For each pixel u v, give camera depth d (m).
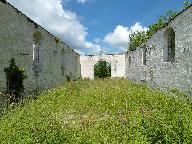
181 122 5.58
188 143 4.90
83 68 36.75
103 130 6.67
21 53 12.75
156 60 15.57
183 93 11.23
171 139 4.99
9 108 9.73
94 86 17.81
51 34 18.47
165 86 13.80
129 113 8.53
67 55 25.03
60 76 21.75
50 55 18.33
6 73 11.15
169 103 9.84
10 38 11.55
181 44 11.45
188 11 10.53
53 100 11.94
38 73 15.91
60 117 8.65
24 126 6.95
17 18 12.27
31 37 14.16
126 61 29.44
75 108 10.29
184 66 11.17
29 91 13.66
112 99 11.36
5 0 10.81
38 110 9.45
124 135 5.99
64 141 5.94
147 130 5.45
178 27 11.78
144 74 18.97
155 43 15.74
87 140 5.96
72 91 14.87
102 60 36.91
